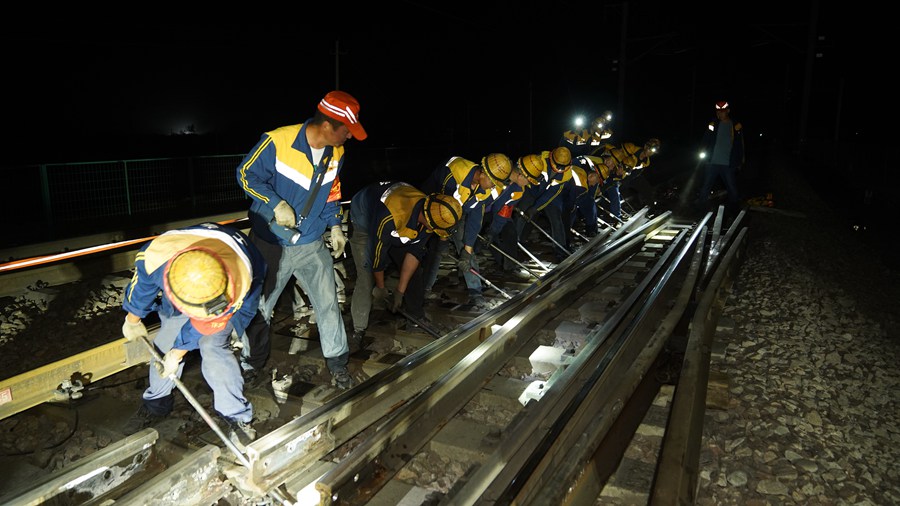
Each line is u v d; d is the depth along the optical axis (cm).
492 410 430
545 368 491
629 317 552
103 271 746
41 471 350
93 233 947
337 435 369
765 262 912
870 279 943
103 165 1249
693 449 361
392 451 359
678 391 405
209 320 306
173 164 1384
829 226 1278
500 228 764
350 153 2161
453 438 385
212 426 317
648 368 458
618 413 389
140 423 383
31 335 549
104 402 415
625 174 1173
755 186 1680
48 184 1058
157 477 291
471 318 613
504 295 689
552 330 568
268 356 466
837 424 446
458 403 422
